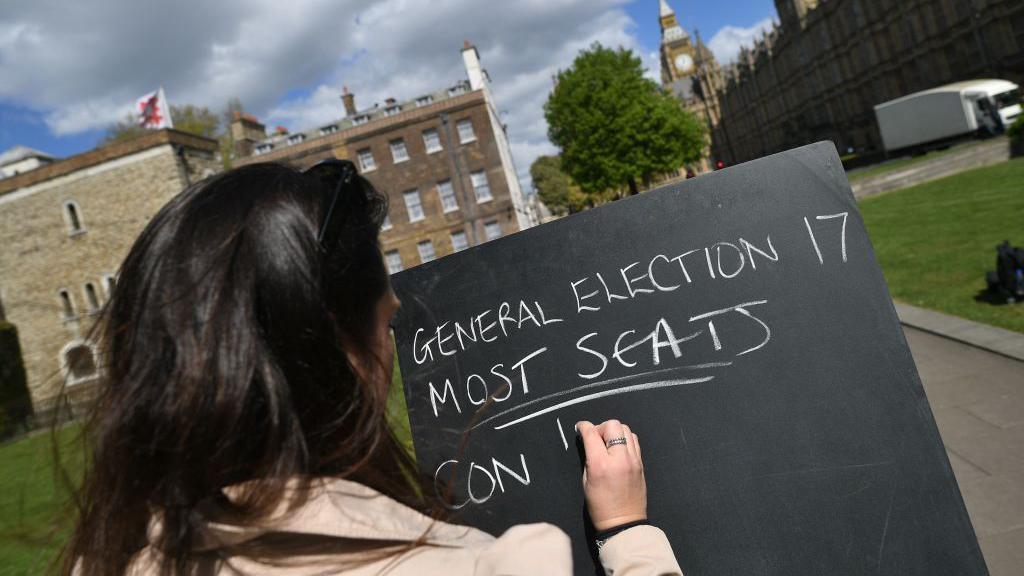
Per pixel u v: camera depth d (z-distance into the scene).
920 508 1.36
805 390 1.47
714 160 101.25
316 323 0.78
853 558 1.36
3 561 5.00
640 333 1.61
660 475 1.50
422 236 31.34
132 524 0.81
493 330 1.75
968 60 37.88
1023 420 4.38
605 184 43.50
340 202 0.88
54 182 25.89
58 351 25.64
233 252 0.77
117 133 41.53
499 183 31.25
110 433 0.77
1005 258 7.23
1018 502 3.45
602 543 1.08
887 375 1.43
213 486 0.74
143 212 25.44
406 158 31.41
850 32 50.19
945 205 15.98
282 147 32.09
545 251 1.75
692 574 1.43
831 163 1.57
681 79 123.50
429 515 0.98
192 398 0.71
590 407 1.60
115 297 0.86
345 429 0.88
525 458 1.62
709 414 1.51
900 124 34.47
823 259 1.52
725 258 1.59
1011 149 22.00
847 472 1.40
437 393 1.77
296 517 0.73
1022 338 5.94
